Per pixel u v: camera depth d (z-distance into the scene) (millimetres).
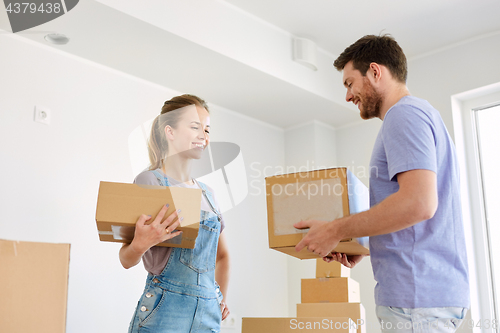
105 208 1266
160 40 2709
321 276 3045
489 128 3395
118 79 3068
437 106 3457
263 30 3188
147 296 1359
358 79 1531
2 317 1507
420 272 1224
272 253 3760
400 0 3000
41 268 1633
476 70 3316
